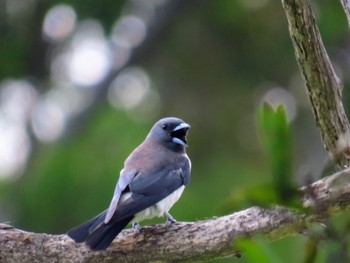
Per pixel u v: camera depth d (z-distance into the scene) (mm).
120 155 14477
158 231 6996
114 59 16844
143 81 16969
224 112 17016
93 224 6902
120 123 15273
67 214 14188
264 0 16641
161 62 17172
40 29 16062
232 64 17078
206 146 16875
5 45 16062
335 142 7160
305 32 6777
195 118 16969
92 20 15875
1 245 7141
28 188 14539
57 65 16484
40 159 15648
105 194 14016
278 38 16672
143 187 7648
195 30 17125
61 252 7090
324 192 5559
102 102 16625
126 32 16734
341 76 15383
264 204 3775
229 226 6766
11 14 15984
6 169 15992
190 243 6902
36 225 14383
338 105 7047
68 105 16625
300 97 17078
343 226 3809
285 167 3654
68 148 14703
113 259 7023
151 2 17031
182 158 8406
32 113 16484
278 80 16984
